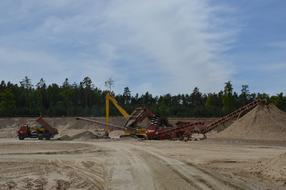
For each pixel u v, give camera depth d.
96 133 84.19
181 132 66.88
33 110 129.88
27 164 34.16
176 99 163.38
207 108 131.62
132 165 28.70
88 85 153.50
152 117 73.75
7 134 99.56
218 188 17.98
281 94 121.44
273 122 65.56
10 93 129.50
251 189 17.95
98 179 23.59
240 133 65.12
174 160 32.28
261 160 31.97
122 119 107.31
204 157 36.34
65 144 59.25
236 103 123.69
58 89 149.62
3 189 20.84
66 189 20.56
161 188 18.11
